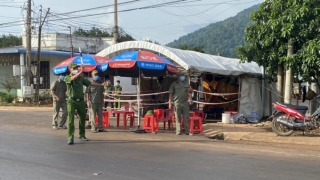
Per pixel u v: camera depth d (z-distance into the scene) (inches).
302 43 485.4
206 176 257.6
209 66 609.9
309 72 482.0
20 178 250.1
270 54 526.0
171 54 573.6
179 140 425.4
